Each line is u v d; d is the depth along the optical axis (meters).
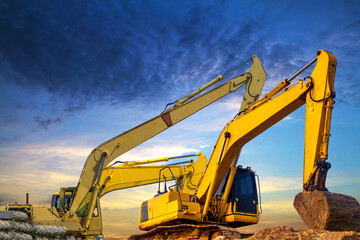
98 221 21.72
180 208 18.31
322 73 14.60
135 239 21.38
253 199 18.81
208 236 16.92
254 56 23.73
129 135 22.16
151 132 22.28
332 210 12.09
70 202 21.38
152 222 20.17
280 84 16.30
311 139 14.34
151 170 24.83
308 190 13.53
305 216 13.01
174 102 22.77
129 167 24.17
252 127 17.12
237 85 23.48
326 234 11.34
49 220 18.69
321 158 13.95
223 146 18.05
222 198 18.64
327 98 14.22
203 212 18.44
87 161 21.58
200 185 19.33
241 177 18.97
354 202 12.61
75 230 20.11
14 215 13.43
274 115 16.41
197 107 22.64
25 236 13.38
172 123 22.34
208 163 19.14
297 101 15.65
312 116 14.52
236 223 18.73
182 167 25.61
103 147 21.78
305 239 11.49
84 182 21.36
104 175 23.11
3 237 12.02
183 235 18.25
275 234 12.41
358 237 10.93
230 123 18.09
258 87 23.31
